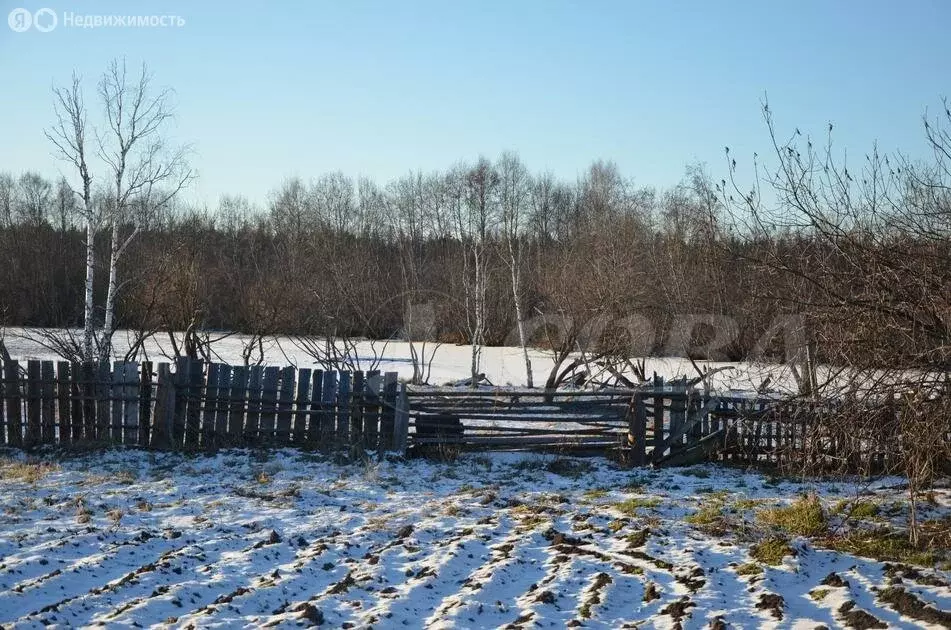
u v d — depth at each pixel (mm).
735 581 6484
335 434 13156
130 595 6090
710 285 12891
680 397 12484
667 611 5797
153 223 25047
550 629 5488
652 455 12438
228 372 13312
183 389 13219
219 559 7184
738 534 7938
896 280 6344
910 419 6270
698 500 9750
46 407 13461
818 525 8070
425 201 40594
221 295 27375
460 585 6535
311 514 9023
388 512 9180
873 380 6453
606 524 8438
